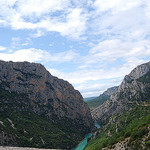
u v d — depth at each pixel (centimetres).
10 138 15062
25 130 18600
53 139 19862
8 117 19638
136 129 10806
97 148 13650
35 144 16712
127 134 11188
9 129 16612
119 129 17362
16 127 18188
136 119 18600
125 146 9975
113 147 11050
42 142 17975
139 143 9119
